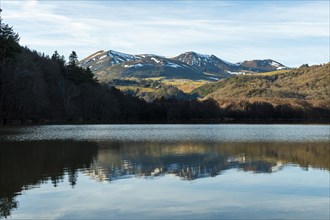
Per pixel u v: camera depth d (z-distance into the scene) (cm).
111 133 8831
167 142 6525
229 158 4466
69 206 2314
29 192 2642
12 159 4188
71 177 3181
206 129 11269
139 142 6488
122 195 2584
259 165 3916
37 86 12344
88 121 15512
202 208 2281
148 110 17788
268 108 18950
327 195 2595
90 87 16300
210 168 3703
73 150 5122
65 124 13238
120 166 3784
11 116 11719
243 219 2084
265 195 2592
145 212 2205
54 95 14625
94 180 3069
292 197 2541
